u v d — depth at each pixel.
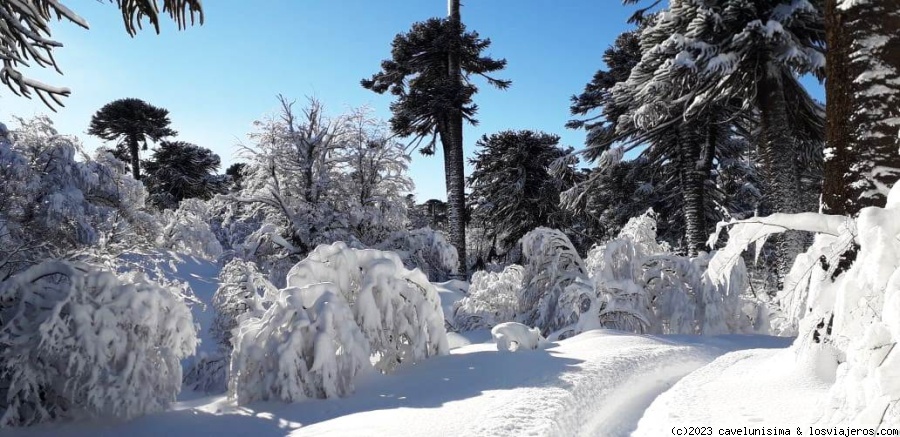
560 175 22.91
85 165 14.89
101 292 5.00
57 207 12.34
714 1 12.04
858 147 3.96
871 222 2.61
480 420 3.85
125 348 4.98
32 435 4.45
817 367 3.88
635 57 19.94
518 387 4.77
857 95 3.99
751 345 7.59
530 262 11.01
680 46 12.03
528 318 11.01
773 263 19.02
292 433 4.23
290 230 19.61
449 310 13.86
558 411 4.02
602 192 23.39
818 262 3.69
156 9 5.29
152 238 18.17
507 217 24.69
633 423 4.18
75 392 4.75
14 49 4.47
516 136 24.92
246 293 7.97
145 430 4.56
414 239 20.06
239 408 5.18
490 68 23.62
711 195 20.23
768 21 11.30
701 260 10.26
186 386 7.84
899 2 3.90
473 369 5.75
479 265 27.00
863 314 2.71
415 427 3.84
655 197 22.09
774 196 11.81
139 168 35.84
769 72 11.73
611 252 10.02
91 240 12.53
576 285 9.80
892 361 2.19
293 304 5.57
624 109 17.94
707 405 3.81
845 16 4.11
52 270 4.96
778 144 11.78
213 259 23.11
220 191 40.28
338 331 5.57
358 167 21.53
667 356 6.23
